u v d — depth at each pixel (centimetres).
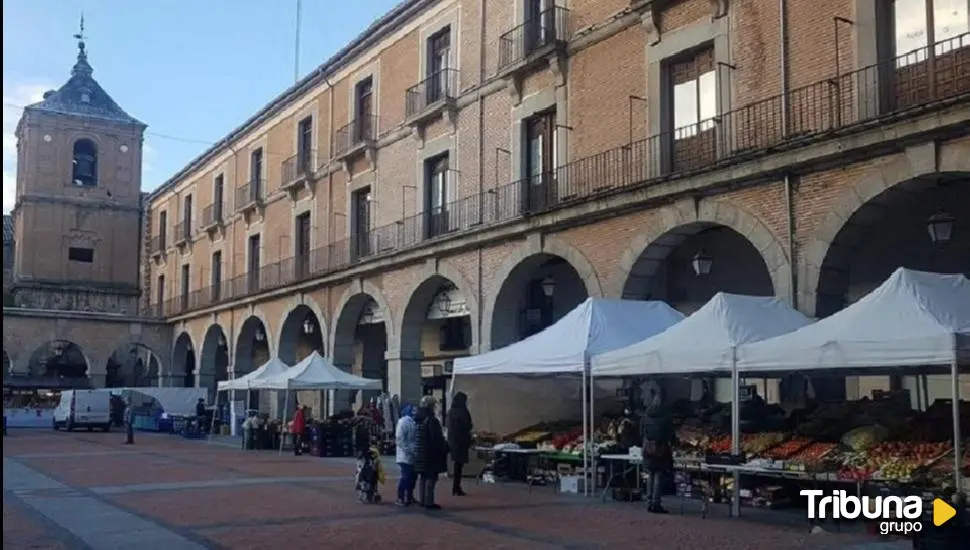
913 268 1412
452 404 1468
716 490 1284
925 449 1049
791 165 1375
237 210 3747
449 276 2253
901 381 1464
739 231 1484
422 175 2469
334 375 2403
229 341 3684
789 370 1128
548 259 2014
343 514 1195
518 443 1587
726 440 1297
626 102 1789
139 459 2189
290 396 3228
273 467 1959
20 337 4162
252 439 2586
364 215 2825
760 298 1304
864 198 1288
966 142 1168
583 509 1238
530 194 2055
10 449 2572
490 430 1683
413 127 2503
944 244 1305
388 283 2538
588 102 1888
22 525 1104
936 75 1268
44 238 5106
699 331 1229
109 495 1416
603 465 1422
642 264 1694
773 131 1471
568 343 1415
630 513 1195
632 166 1752
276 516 1176
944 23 1270
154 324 4409
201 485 1566
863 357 995
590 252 1800
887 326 992
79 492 1457
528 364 1442
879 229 1466
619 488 1336
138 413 3850
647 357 1266
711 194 1538
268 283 3362
